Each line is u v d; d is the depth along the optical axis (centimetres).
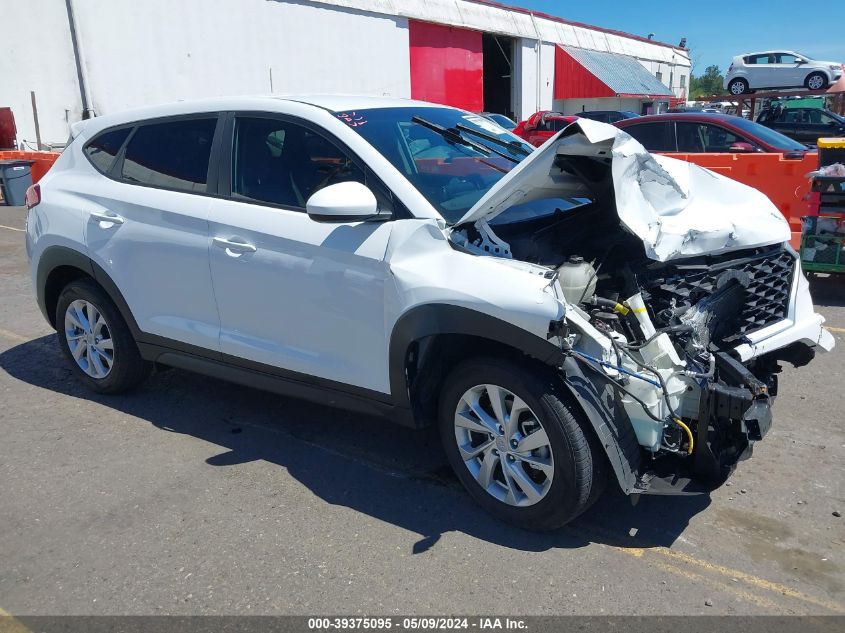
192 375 534
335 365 370
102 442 430
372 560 316
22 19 1855
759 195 416
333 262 356
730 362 320
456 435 346
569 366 296
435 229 331
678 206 362
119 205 442
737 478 377
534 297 296
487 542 328
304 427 447
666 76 5019
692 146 1030
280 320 385
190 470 396
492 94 3681
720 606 284
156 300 437
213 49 2259
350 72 2698
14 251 1030
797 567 306
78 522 348
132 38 2064
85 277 483
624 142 310
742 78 2889
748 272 365
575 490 307
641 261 351
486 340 328
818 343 391
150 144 445
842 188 657
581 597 290
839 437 418
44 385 520
